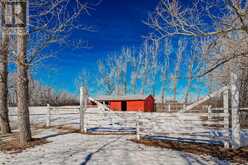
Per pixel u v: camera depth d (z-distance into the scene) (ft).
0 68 41.55
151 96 118.73
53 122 59.77
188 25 19.02
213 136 30.30
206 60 23.09
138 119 35.53
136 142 33.50
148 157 25.13
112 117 44.73
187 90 124.16
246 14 16.71
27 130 33.88
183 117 32.55
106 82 186.91
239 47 20.99
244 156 25.95
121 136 39.19
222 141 30.32
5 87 42.19
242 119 50.93
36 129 48.34
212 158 25.09
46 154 26.68
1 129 41.45
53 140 35.53
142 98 115.55
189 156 25.70
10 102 108.78
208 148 29.30
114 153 26.86
